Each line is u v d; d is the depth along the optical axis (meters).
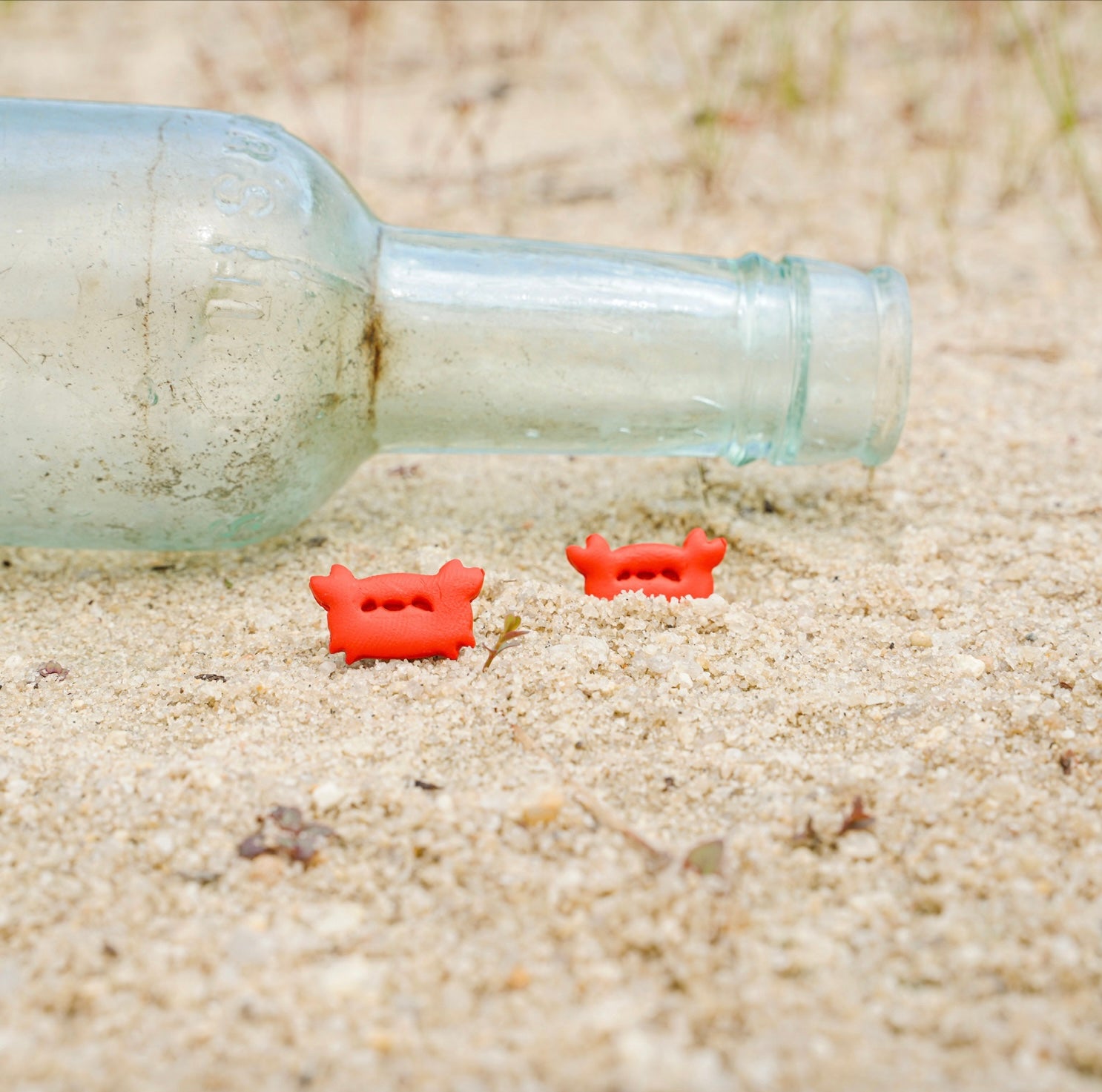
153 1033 0.34
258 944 0.35
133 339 0.39
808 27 0.67
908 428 0.45
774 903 0.36
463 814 0.36
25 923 0.35
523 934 0.35
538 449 0.41
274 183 0.40
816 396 0.41
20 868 0.36
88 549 0.42
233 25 0.73
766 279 0.41
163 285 0.39
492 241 0.41
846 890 0.36
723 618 0.40
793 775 0.37
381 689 0.39
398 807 0.37
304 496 0.41
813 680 0.39
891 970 0.35
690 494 0.43
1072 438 0.45
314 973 0.35
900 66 0.61
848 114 0.60
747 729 0.38
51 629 0.40
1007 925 0.35
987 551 0.42
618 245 0.52
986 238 0.52
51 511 0.40
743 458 0.42
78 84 0.64
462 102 0.57
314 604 0.41
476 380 0.41
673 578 0.40
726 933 0.35
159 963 0.35
